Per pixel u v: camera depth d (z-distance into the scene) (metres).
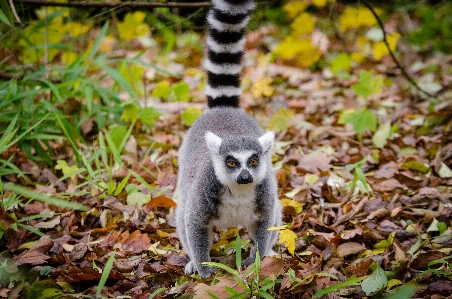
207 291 4.50
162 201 6.75
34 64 9.36
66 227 6.34
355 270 5.26
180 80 11.95
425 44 13.66
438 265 5.23
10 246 5.92
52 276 5.38
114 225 6.43
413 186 7.16
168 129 9.45
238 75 6.95
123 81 8.56
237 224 5.59
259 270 4.96
